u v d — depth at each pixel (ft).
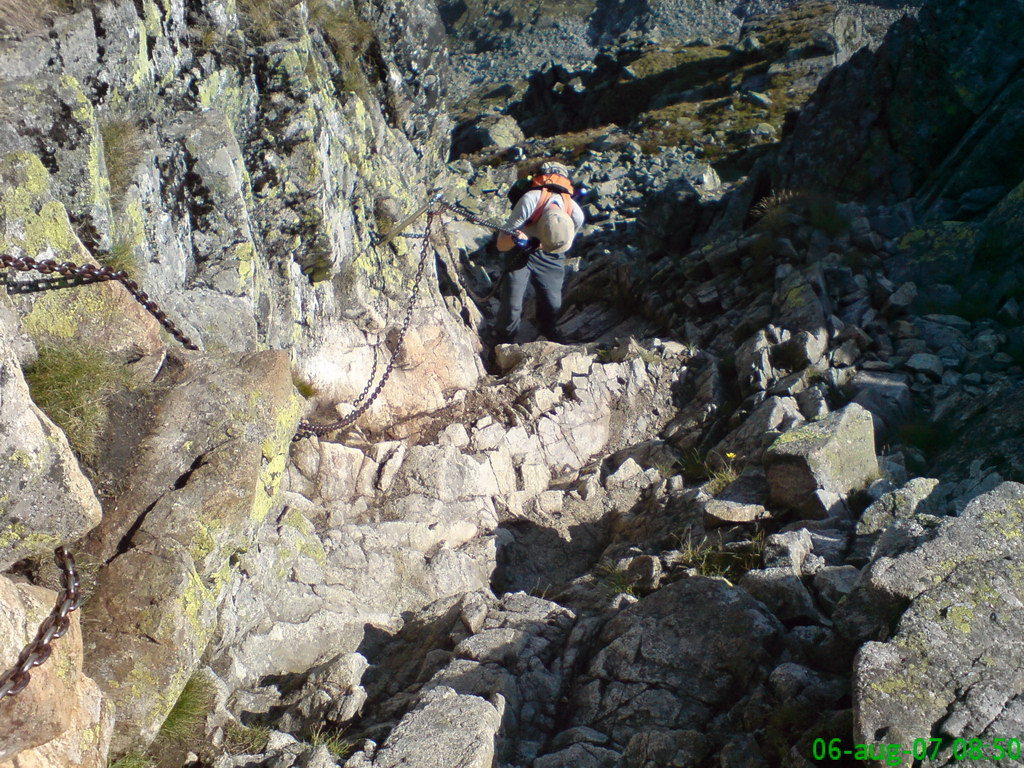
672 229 43.78
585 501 25.30
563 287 40.86
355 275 26.55
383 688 16.74
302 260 23.57
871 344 28.12
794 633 15.03
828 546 17.80
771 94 77.30
